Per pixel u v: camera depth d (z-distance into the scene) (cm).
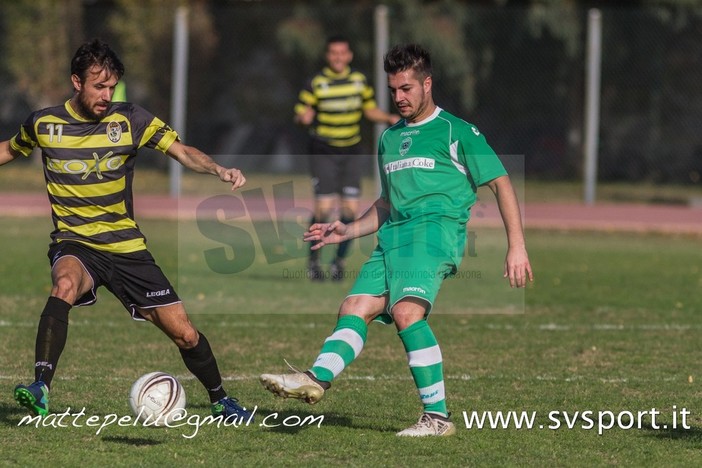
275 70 10450
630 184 9631
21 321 3459
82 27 10025
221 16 10294
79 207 2062
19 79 9794
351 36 9788
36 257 5081
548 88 9756
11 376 2631
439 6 9588
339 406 2370
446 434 2088
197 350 2127
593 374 2766
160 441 2031
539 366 2877
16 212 7138
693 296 4259
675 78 9581
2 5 9725
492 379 2692
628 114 9731
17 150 2102
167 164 9875
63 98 9894
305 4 10612
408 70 2055
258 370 2791
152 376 2016
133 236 2097
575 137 9812
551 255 5619
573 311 3894
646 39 9469
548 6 9638
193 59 10038
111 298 4066
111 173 2059
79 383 2561
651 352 3102
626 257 5553
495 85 9756
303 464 1864
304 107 4441
